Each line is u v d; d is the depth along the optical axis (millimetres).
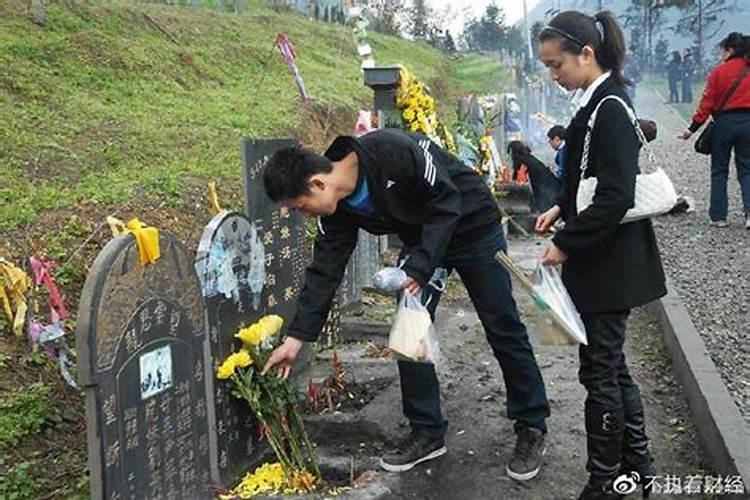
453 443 4266
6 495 3576
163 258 3184
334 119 12375
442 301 6957
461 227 3783
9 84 8883
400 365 3959
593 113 3230
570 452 4160
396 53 22812
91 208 6352
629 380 3625
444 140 7824
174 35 13445
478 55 35219
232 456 3836
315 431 4305
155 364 3148
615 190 3139
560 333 3320
